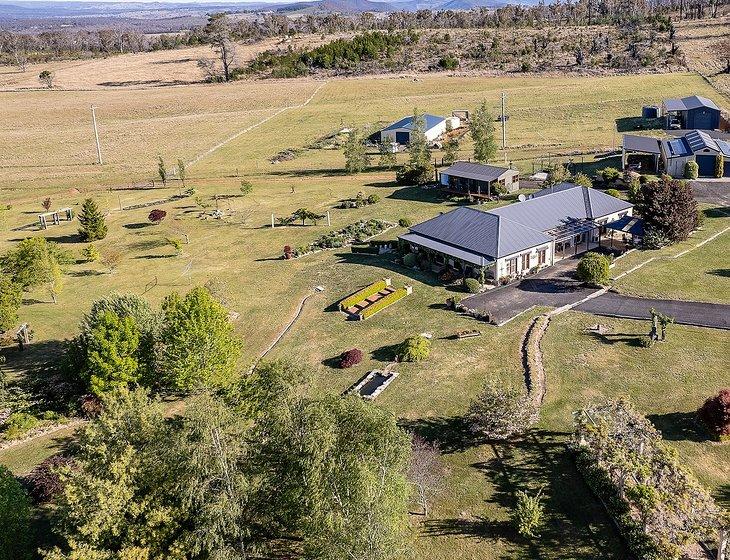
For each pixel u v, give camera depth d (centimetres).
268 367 3341
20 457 4191
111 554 2752
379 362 4981
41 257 6438
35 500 3716
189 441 2878
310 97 17588
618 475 3359
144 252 7969
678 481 3259
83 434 3269
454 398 4400
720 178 8856
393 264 6900
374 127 13950
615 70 16938
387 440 3030
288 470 2906
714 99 13488
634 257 6438
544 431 3984
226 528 2805
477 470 3722
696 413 3978
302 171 11550
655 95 14125
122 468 2845
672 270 6031
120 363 4503
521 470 3691
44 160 13200
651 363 4550
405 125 12681
